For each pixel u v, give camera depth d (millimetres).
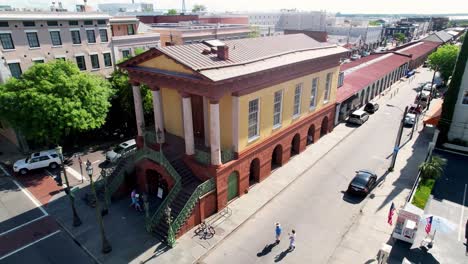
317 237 20719
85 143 36562
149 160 23750
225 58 22344
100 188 25453
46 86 28094
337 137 36969
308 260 18812
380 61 63250
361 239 20516
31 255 19422
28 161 29484
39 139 30531
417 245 19938
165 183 24406
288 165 30078
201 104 24297
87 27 41781
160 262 18578
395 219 22391
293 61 26094
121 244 20062
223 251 19547
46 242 20531
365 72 53250
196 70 19344
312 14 129500
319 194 25547
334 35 112125
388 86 61812
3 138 38625
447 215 23016
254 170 26844
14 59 35656
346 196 25266
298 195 25391
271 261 18734
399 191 25859
